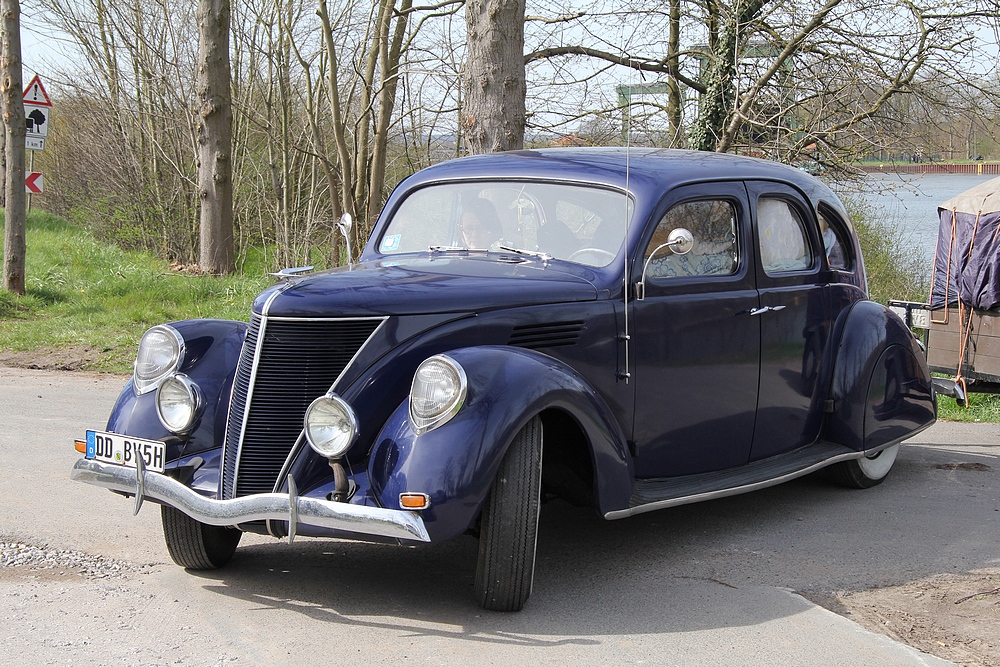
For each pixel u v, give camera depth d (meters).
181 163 23.12
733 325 5.11
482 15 8.99
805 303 5.64
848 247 6.18
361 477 3.74
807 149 14.96
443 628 3.78
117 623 3.75
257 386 3.90
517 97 9.10
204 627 3.73
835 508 5.76
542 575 4.46
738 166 5.39
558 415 4.34
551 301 4.32
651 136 15.91
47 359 10.18
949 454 7.26
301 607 3.98
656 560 4.72
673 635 3.78
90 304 13.08
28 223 22.84
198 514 3.77
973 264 8.42
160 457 3.98
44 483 5.72
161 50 23.20
